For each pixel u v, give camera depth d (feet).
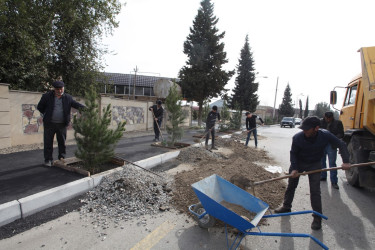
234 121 65.00
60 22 29.76
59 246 9.16
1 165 17.16
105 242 9.57
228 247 9.52
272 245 9.98
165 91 63.77
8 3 24.04
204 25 67.62
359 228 11.70
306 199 15.26
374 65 16.47
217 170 19.16
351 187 18.25
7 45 24.77
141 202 13.11
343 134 18.01
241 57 107.55
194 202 13.29
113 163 18.40
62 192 12.74
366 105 16.44
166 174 18.35
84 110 15.78
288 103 189.67
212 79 65.10
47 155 17.06
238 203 12.22
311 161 12.12
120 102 40.29
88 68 35.40
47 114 16.29
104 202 12.92
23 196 11.85
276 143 43.04
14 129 23.44
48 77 32.01
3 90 21.97
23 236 9.70
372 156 15.53
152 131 46.80
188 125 66.95
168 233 10.49
